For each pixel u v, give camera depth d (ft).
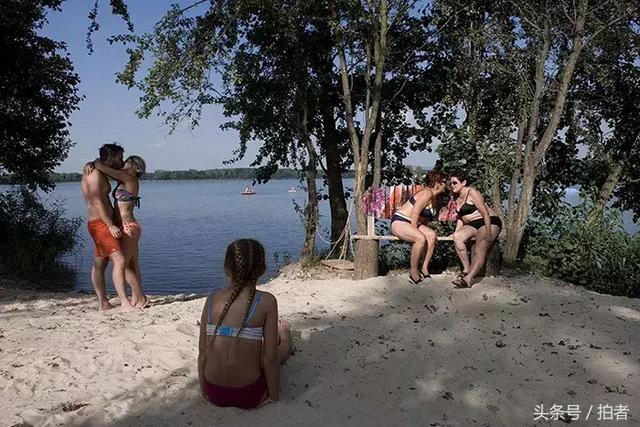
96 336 18.92
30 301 27.99
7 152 45.85
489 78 32.96
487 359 16.81
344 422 13.16
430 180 25.52
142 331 19.24
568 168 34.53
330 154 35.06
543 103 32.45
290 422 13.04
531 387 15.06
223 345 13.34
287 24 28.99
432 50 32.42
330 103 34.09
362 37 29.71
